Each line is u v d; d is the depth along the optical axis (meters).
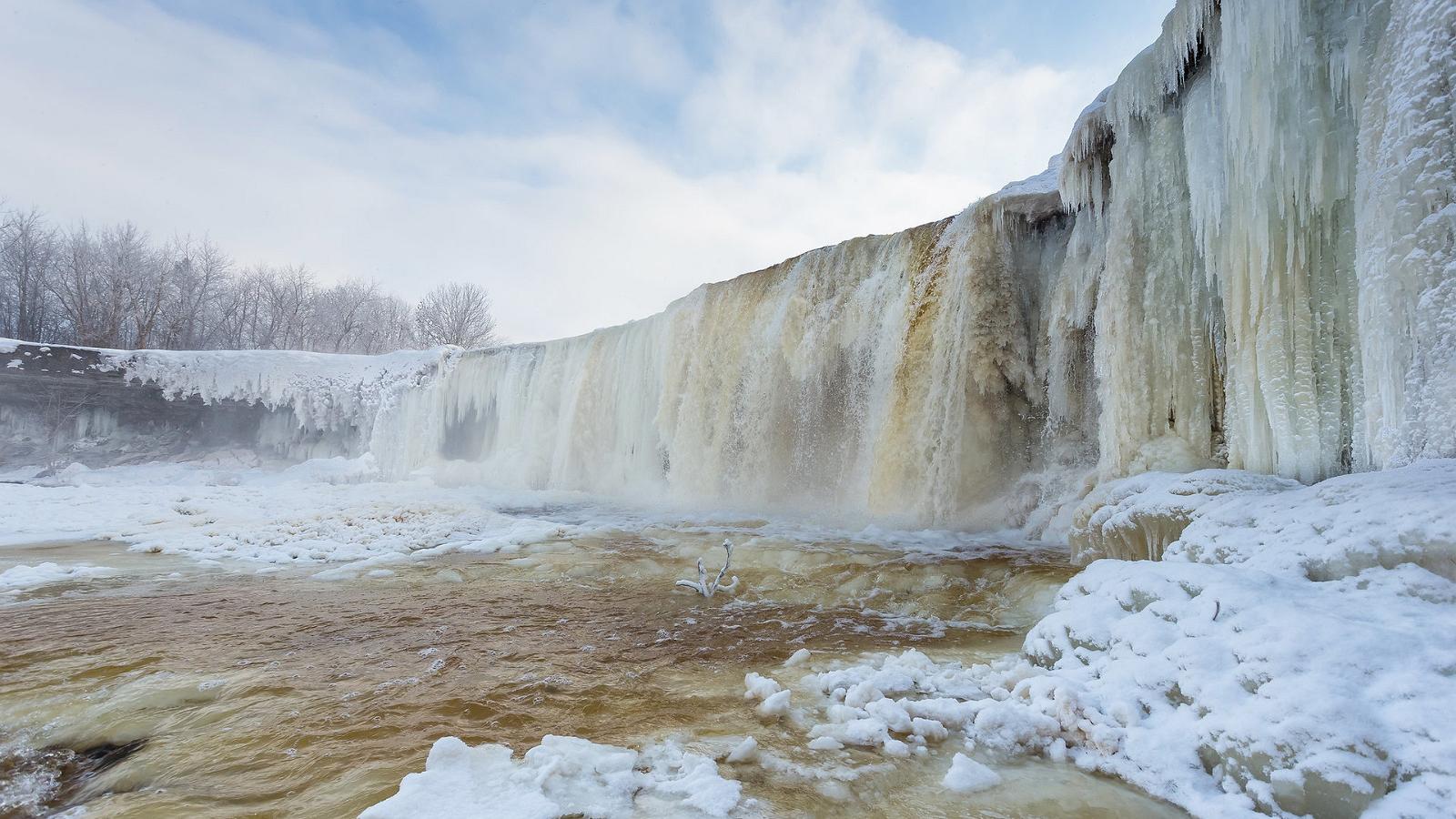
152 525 11.53
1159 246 7.62
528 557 8.80
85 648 4.56
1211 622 3.04
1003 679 3.63
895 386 11.59
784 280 14.40
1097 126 8.73
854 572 7.09
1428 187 4.30
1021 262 10.99
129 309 39.47
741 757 2.76
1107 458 7.92
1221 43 6.30
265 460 24.45
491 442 22.83
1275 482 5.00
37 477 20.66
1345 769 2.11
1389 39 4.70
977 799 2.44
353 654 4.50
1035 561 7.23
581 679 3.99
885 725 3.10
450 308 55.34
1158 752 2.61
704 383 15.60
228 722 3.23
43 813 2.47
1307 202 5.46
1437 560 2.98
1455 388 4.04
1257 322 5.79
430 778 2.47
